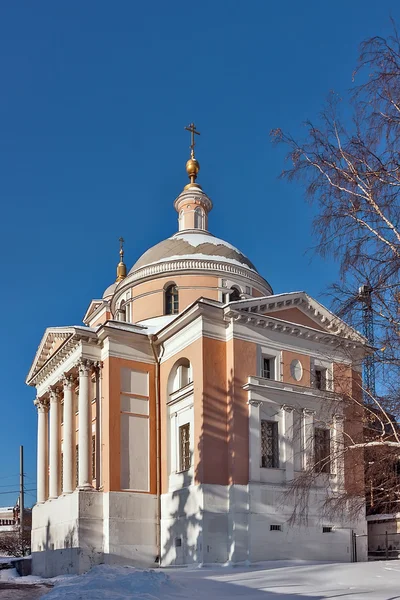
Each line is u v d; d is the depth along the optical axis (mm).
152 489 30922
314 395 30219
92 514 29734
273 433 29719
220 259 37844
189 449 29812
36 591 21453
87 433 31344
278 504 28000
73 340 32562
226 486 27953
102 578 18109
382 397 15055
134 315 37969
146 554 29656
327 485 29344
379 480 16094
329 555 28781
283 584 18312
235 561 26453
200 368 29047
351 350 17000
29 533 60375
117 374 31578
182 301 36531
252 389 28922
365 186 14086
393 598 14820
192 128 44844
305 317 32531
